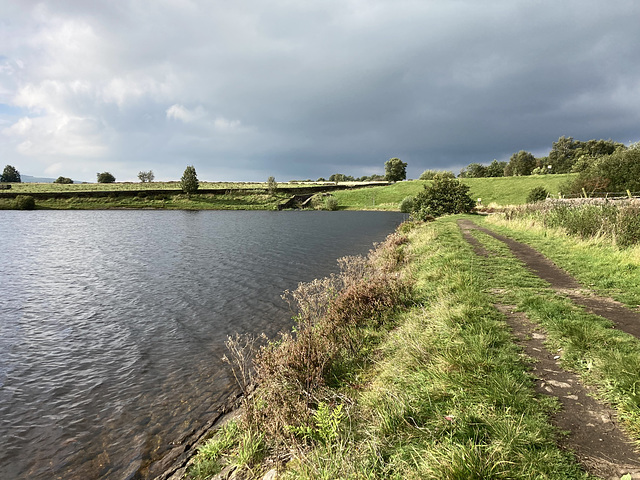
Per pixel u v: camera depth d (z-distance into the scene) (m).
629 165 36.97
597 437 3.03
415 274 10.72
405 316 7.32
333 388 5.00
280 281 15.25
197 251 23.83
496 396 3.64
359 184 110.44
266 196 92.69
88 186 106.81
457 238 17.19
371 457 3.18
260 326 9.92
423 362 4.85
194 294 13.37
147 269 18.06
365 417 3.95
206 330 9.76
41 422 5.79
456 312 6.31
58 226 42.03
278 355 5.27
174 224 45.62
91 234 34.06
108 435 5.38
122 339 9.27
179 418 5.68
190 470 4.30
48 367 7.76
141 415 5.84
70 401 6.39
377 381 4.92
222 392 6.41
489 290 7.98
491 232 20.59
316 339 5.90
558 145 108.69
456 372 4.25
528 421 3.23
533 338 5.25
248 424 4.50
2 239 30.19
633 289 7.39
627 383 3.63
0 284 15.20
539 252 12.86
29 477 4.59
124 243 27.88
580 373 4.12
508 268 10.15
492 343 5.00
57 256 22.08
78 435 5.41
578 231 14.59
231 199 90.62
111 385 6.92
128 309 11.74
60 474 4.62
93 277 16.39
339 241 28.98
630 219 12.54
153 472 4.46
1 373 7.49
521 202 58.84
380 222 49.03
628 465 2.66
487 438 3.11
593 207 15.49
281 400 4.49
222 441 4.64
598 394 3.67
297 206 87.69
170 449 4.91
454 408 3.57
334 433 3.49
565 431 3.14
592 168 40.28
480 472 2.65
